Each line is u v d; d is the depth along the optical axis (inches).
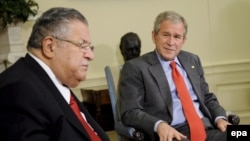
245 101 129.8
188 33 125.0
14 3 94.3
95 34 116.9
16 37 98.0
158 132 70.9
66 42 45.2
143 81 80.9
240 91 129.3
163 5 122.0
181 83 82.6
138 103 79.5
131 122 76.9
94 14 116.6
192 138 77.4
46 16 45.5
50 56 45.7
